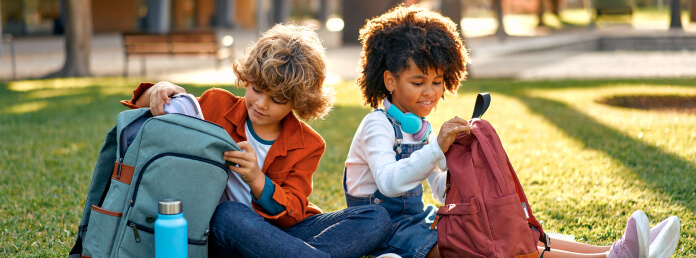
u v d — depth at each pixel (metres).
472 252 2.17
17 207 3.41
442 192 2.70
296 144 2.53
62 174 4.16
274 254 2.18
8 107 7.28
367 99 2.74
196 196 2.10
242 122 2.52
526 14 46.06
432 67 2.48
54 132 5.68
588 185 3.83
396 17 2.60
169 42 11.59
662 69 11.96
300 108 2.45
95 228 2.13
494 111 6.75
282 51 2.33
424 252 2.39
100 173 2.26
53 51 17.30
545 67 12.77
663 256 2.38
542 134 5.45
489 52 16.09
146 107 2.41
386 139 2.50
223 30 29.19
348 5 18.72
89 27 11.78
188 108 2.33
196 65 13.63
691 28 24.28
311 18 45.75
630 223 2.21
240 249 2.21
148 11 22.41
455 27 2.67
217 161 2.14
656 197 3.52
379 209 2.43
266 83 2.30
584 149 4.82
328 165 4.49
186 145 2.10
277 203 2.36
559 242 2.52
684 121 5.95
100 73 12.03
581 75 11.11
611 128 5.62
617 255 2.23
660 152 4.61
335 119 6.53
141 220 2.06
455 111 6.86
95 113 6.81
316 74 2.44
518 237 2.15
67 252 2.72
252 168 2.22
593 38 19.19
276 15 23.25
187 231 2.09
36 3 23.84
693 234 2.93
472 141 2.29
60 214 3.29
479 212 2.17
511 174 2.28
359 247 2.37
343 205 3.54
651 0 48.47
